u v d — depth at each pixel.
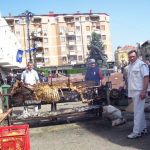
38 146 8.97
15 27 109.56
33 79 14.49
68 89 12.12
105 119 11.77
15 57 61.38
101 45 102.38
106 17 121.50
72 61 114.75
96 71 14.83
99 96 12.52
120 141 8.88
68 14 115.81
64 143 9.12
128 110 13.03
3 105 11.56
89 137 9.64
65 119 12.64
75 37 116.19
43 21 112.38
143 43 82.81
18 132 5.91
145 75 9.09
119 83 23.19
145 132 9.41
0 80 32.09
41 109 15.86
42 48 110.88
